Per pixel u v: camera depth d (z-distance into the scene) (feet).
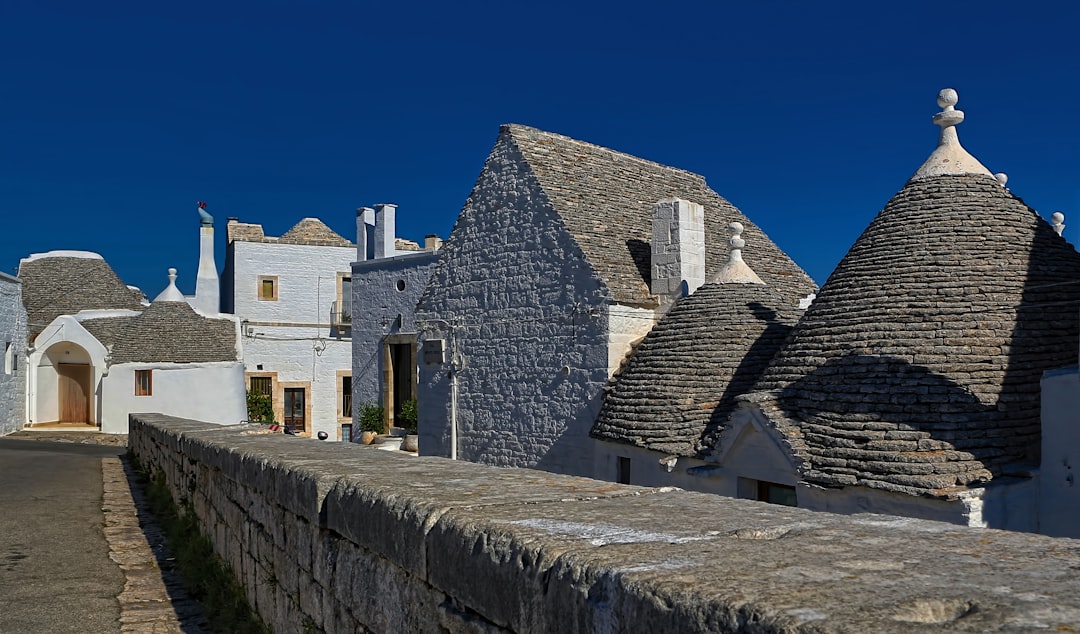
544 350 48.32
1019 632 4.72
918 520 8.20
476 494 10.44
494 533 8.11
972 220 30.58
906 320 28.37
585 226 48.24
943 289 28.73
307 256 107.34
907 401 26.00
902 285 29.50
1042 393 24.40
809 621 4.98
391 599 10.43
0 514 31.48
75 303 100.17
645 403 38.27
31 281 101.55
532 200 49.67
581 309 45.93
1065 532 23.58
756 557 6.61
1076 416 23.39
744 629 5.23
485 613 8.13
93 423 86.94
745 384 36.47
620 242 48.75
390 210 86.63
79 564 23.88
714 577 6.01
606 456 40.04
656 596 5.88
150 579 22.26
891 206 32.73
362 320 83.15
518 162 50.98
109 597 20.52
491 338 51.93
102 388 84.07
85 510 32.53
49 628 18.21
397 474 12.79
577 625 6.66
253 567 17.43
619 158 57.52
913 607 5.23
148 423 42.63
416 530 9.59
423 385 57.11
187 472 27.32
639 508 9.21
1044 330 27.81
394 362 80.38
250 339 99.14
